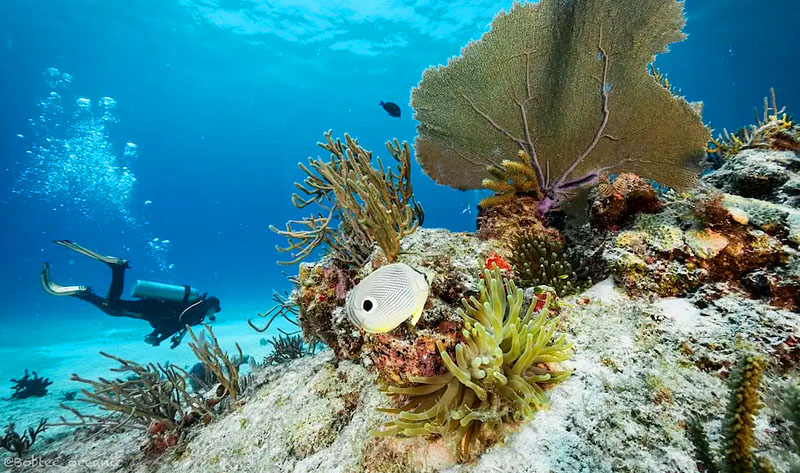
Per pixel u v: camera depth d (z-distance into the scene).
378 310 1.75
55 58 44.03
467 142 4.16
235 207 89.19
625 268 2.83
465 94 3.89
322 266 3.57
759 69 43.25
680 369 2.19
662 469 1.72
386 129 72.50
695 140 3.26
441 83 3.94
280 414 3.36
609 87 3.38
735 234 2.68
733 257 2.59
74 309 35.09
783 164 3.38
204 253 91.31
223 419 3.80
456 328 2.34
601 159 3.77
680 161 3.41
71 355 13.42
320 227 3.67
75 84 50.31
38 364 12.32
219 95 57.25
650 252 2.86
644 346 2.36
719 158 5.13
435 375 2.22
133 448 4.18
